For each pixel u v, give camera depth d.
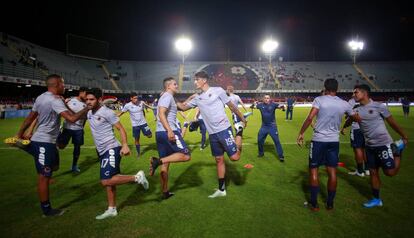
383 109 4.55
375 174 4.66
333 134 4.32
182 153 4.85
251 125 17.58
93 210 4.62
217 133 4.91
